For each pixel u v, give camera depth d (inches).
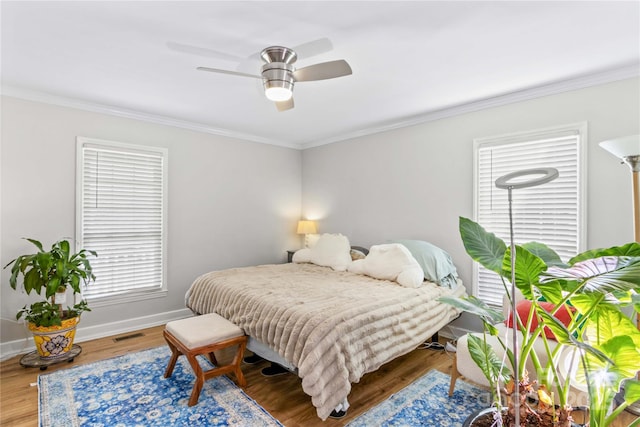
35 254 116.5
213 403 90.6
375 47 88.9
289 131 180.1
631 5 70.2
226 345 96.9
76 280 114.1
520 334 90.4
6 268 119.3
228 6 70.9
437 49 90.0
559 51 90.9
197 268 168.7
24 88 119.3
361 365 84.8
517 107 124.0
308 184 210.5
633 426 50.1
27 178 123.7
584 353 53.7
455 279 133.7
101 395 93.8
